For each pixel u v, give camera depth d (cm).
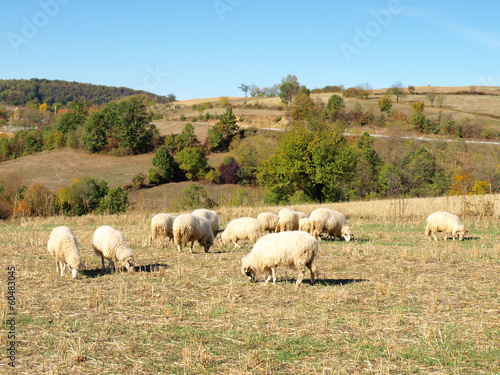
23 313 963
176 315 956
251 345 796
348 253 1686
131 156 10431
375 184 7075
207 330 870
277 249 1158
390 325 885
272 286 1186
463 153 7962
